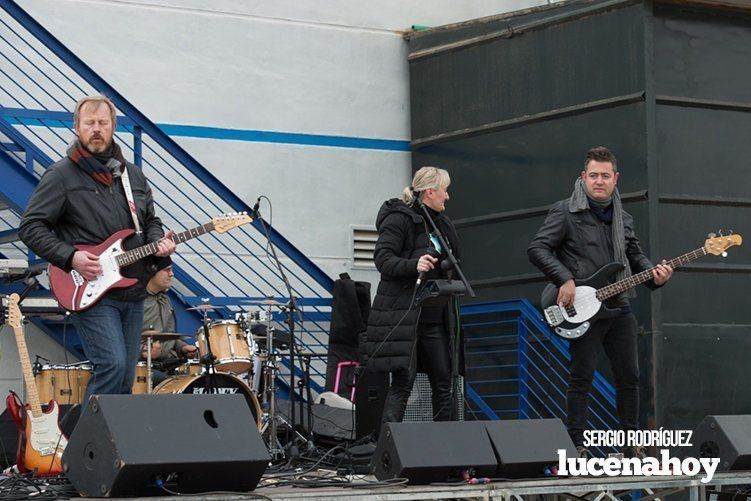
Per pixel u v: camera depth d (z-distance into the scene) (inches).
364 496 480.7
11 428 723.4
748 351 844.6
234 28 935.7
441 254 624.4
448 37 959.6
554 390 837.8
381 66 986.1
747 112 863.1
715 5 848.9
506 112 909.8
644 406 804.6
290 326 720.3
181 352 788.6
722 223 847.7
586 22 861.8
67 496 463.2
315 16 966.4
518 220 892.6
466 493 507.2
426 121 971.9
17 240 821.2
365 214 968.9
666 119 833.5
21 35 855.7
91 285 510.9
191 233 573.3
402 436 514.3
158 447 430.0
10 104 847.1
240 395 464.4
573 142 864.3
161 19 909.8
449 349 628.1
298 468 639.1
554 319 624.1
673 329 819.4
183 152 768.3
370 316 626.8
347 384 767.1
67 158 525.0
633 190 824.9
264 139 938.1
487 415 874.1
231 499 438.0
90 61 883.4
